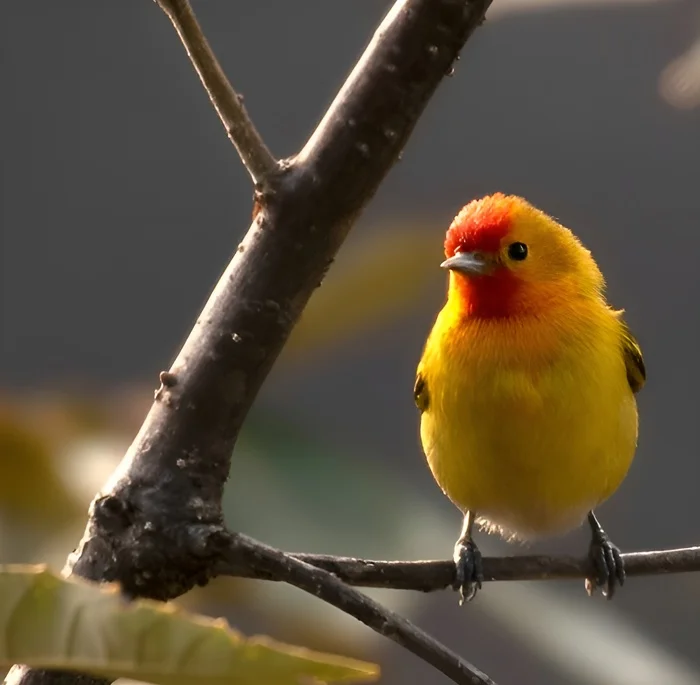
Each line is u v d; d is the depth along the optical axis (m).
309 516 3.95
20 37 5.81
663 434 5.72
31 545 3.93
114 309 5.75
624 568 3.99
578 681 3.96
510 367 4.02
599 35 5.46
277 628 3.97
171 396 3.89
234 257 3.89
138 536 3.88
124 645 3.10
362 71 3.89
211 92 3.88
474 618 4.49
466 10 3.88
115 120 5.87
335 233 3.89
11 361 5.63
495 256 4.02
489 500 4.04
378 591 3.99
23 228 5.77
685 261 5.73
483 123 5.78
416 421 5.21
